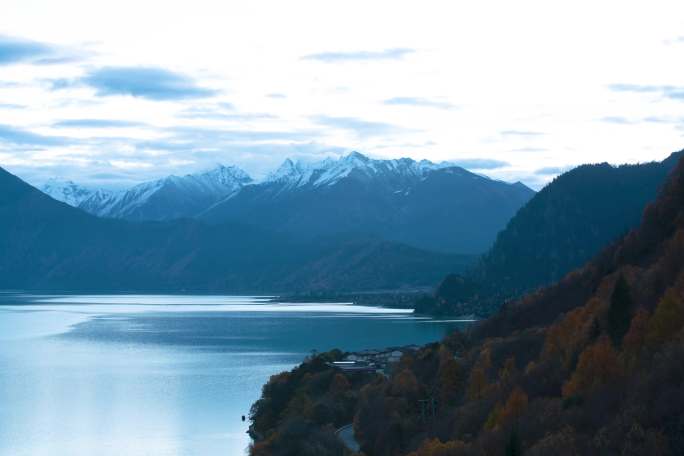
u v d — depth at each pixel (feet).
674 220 575.79
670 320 399.85
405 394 531.09
